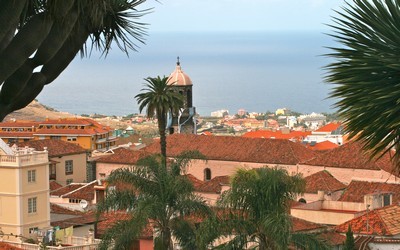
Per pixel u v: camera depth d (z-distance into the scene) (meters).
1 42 18.05
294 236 50.03
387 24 19.50
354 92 19.48
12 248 57.12
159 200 54.22
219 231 49.62
